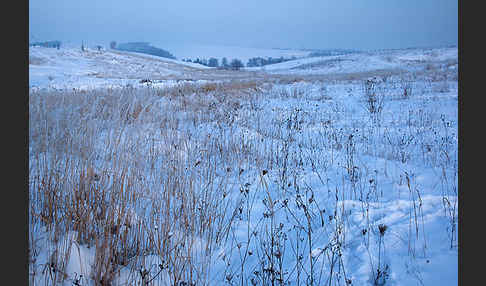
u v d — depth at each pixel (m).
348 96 14.20
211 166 4.97
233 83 18.05
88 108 4.14
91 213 3.14
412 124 8.77
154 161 4.32
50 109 4.14
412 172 4.70
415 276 2.50
